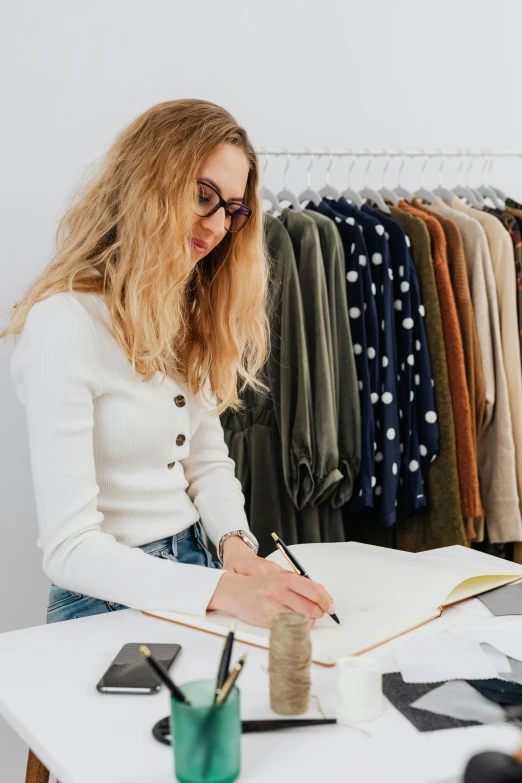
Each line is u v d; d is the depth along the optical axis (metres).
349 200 2.07
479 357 2.00
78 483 1.07
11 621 2.00
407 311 1.90
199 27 2.11
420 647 0.89
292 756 0.68
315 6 2.24
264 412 1.85
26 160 1.95
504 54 2.52
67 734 0.72
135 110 2.05
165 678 0.64
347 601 1.02
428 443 1.91
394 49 2.36
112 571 1.04
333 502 1.86
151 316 1.20
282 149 2.01
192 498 1.43
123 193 1.20
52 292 1.15
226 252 1.40
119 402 1.18
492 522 2.04
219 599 1.00
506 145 2.56
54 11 1.94
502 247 2.04
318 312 1.79
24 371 1.12
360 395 1.88
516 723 0.73
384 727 0.73
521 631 0.95
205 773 0.63
